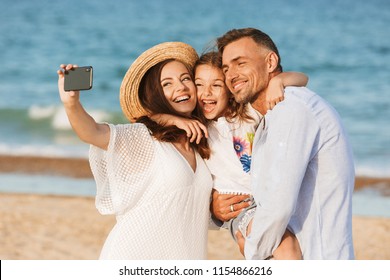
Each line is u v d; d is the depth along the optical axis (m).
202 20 28.97
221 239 7.36
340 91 18.11
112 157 3.55
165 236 3.58
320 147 3.29
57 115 15.78
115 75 20.58
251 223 3.57
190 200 3.65
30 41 25.03
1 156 12.06
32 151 12.65
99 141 3.51
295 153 3.20
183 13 30.27
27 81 19.98
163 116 3.78
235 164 3.78
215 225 3.93
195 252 3.69
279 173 3.19
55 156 12.16
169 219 3.58
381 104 16.55
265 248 3.28
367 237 7.57
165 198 3.59
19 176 10.70
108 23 28.05
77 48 24.09
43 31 26.56
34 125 15.20
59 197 9.20
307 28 26.44
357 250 7.12
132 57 23.03
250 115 3.81
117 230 3.63
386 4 30.44
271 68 3.56
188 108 3.88
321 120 3.28
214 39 3.89
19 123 15.30
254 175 3.48
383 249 7.14
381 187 10.20
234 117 3.84
